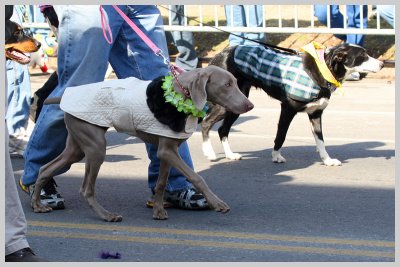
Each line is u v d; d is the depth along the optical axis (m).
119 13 6.21
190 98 5.74
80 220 6.17
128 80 6.00
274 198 6.86
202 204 6.40
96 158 6.01
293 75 8.05
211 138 9.81
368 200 6.77
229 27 13.51
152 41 6.50
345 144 9.34
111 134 10.02
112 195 6.94
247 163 8.39
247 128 10.41
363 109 11.54
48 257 5.32
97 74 6.26
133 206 6.59
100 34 6.21
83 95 5.98
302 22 15.23
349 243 5.60
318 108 8.14
